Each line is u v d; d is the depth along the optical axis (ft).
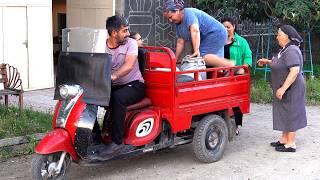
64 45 17.84
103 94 17.29
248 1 41.11
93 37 17.60
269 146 23.76
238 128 26.71
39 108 29.66
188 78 19.79
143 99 19.34
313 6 38.73
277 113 22.84
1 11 34.27
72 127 17.08
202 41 23.48
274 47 54.65
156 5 42.93
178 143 20.48
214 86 20.86
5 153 21.84
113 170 20.17
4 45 34.63
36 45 36.27
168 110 19.30
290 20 39.42
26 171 20.10
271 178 19.33
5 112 26.43
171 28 44.09
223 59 22.97
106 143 18.74
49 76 37.14
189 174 19.72
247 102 22.93
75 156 17.48
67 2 43.16
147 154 22.39
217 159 21.26
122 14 40.50
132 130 18.63
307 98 34.96
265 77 42.37
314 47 56.03
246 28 53.83
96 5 41.22
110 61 17.30
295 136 25.43
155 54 19.83
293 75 21.81
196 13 22.94
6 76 27.94
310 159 21.75
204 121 20.59
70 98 17.13
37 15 36.14
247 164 21.03
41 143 16.79
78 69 17.46
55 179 17.39
